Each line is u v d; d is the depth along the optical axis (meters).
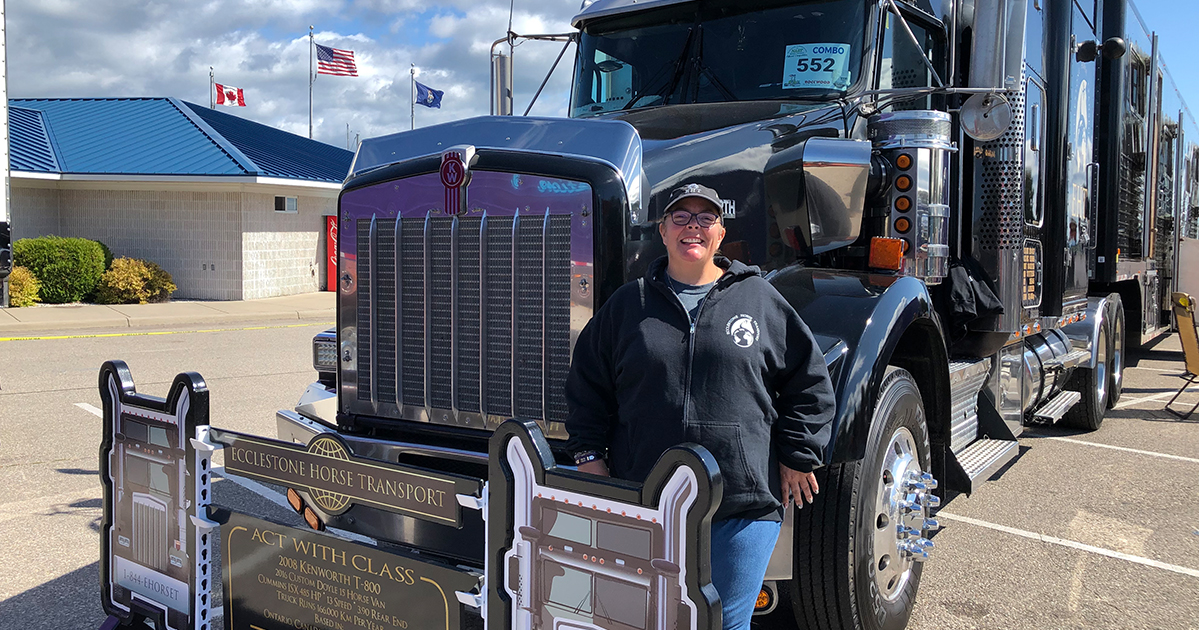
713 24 4.58
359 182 3.45
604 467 2.69
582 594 2.26
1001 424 4.86
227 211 18.62
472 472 3.18
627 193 2.97
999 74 3.71
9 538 4.62
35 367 10.09
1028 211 4.86
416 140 3.41
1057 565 4.38
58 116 22.50
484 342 3.17
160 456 3.10
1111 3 7.35
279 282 19.89
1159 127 9.48
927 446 3.69
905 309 3.24
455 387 3.25
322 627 2.79
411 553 2.61
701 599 2.04
